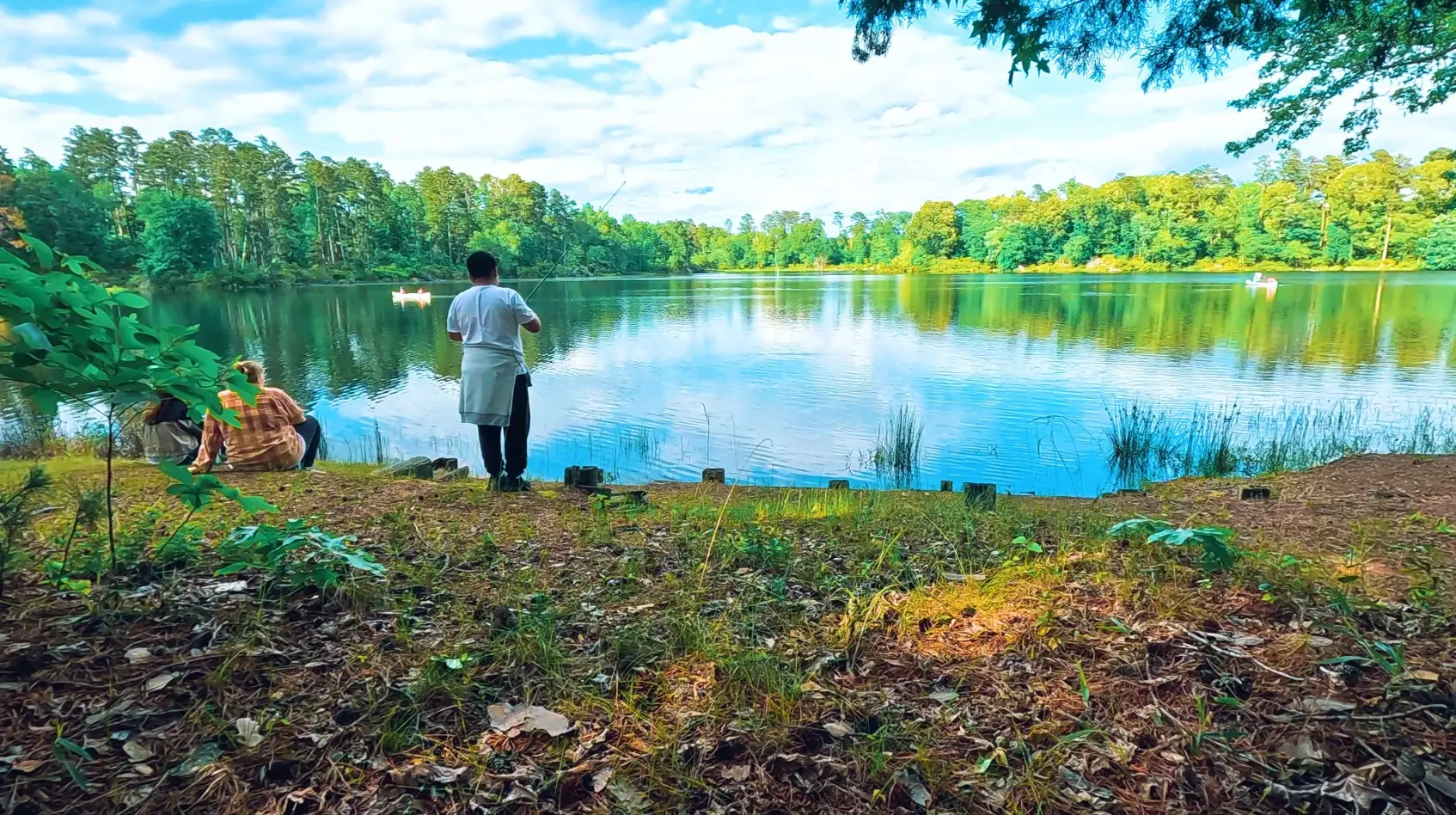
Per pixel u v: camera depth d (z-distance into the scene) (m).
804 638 2.19
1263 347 21.33
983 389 15.48
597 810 1.43
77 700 1.66
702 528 3.79
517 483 4.82
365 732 1.63
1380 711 1.67
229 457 5.12
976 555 3.13
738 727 1.70
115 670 1.80
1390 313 30.28
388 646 2.05
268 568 2.39
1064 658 2.00
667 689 1.87
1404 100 10.38
